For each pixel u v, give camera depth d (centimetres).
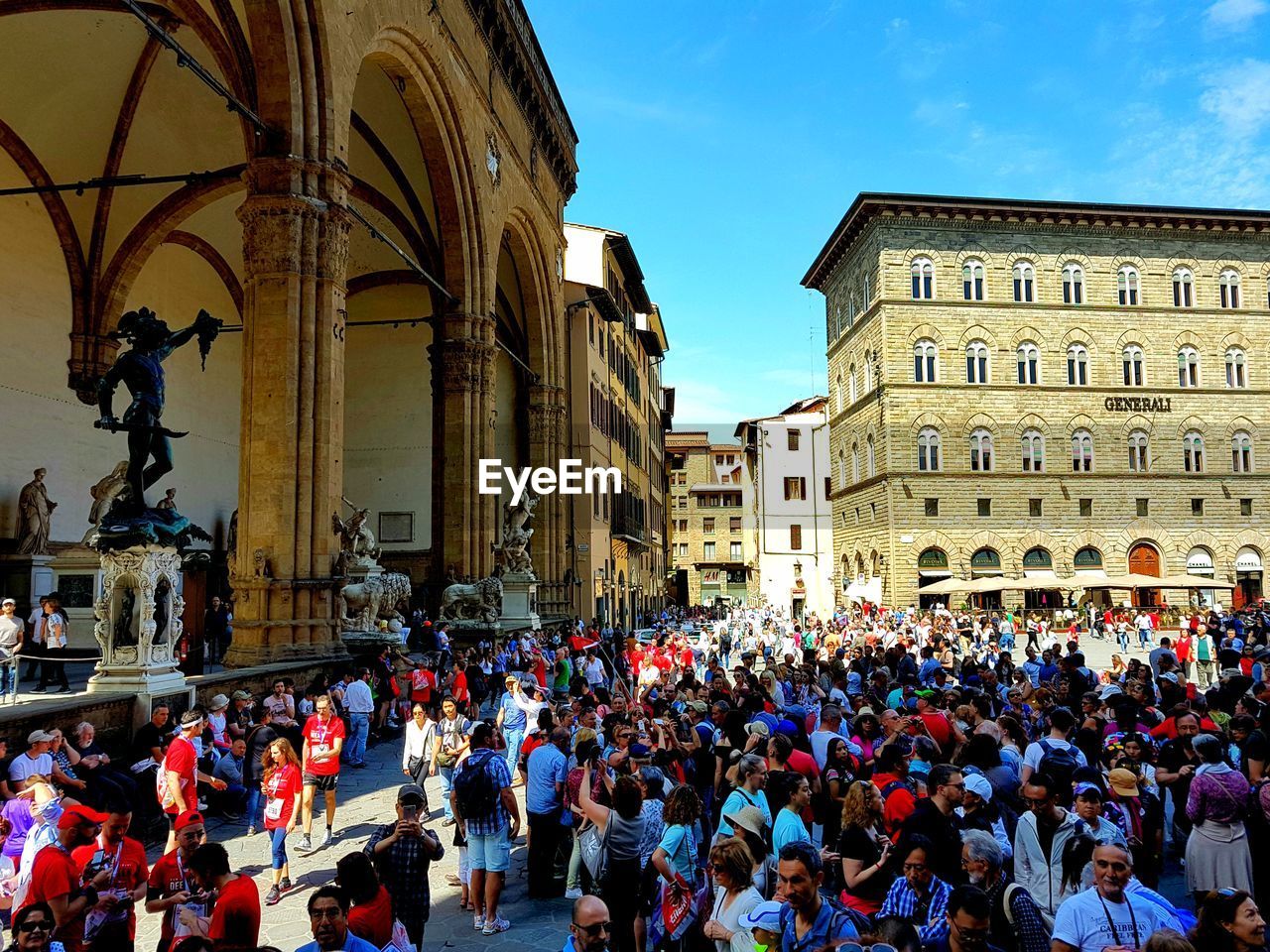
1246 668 2020
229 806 1294
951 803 714
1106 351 5806
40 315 2744
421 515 4053
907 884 602
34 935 534
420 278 3959
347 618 2078
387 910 593
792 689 1586
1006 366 5725
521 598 3141
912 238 5738
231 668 1708
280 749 988
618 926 748
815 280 7288
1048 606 5556
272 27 1766
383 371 4134
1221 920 494
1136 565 5734
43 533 2559
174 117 2750
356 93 2719
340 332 1864
